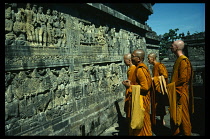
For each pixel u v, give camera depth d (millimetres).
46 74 4422
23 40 3920
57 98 4668
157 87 5035
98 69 6637
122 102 7199
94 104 6074
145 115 4148
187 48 13023
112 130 5453
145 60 12633
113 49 7969
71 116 4996
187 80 4363
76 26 5645
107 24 7586
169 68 10570
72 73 5230
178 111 4379
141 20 11992
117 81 8023
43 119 4195
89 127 4875
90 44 6297
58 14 4941
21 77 3807
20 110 3711
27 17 4027
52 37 4707
